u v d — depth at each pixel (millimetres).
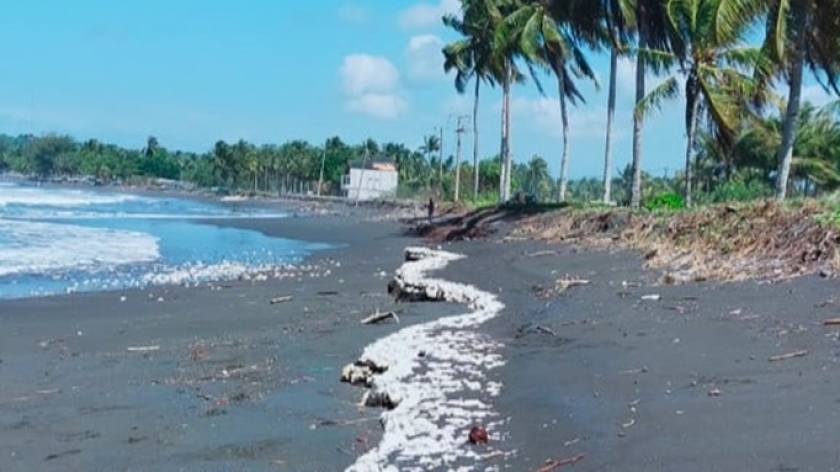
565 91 40531
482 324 12711
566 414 7355
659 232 21438
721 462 5719
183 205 93062
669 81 27438
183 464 7180
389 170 120188
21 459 7445
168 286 21797
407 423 7383
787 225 15906
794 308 10867
